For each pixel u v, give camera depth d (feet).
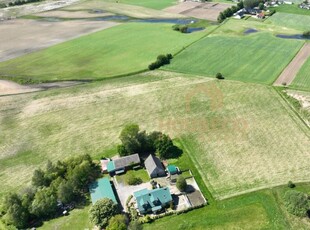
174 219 228.02
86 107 363.15
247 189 248.32
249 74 421.59
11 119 348.38
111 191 246.27
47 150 301.43
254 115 336.49
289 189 245.24
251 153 285.23
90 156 288.51
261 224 220.02
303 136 303.48
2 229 226.99
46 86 412.98
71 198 245.86
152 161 267.80
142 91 391.04
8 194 241.55
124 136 283.38
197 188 252.62
